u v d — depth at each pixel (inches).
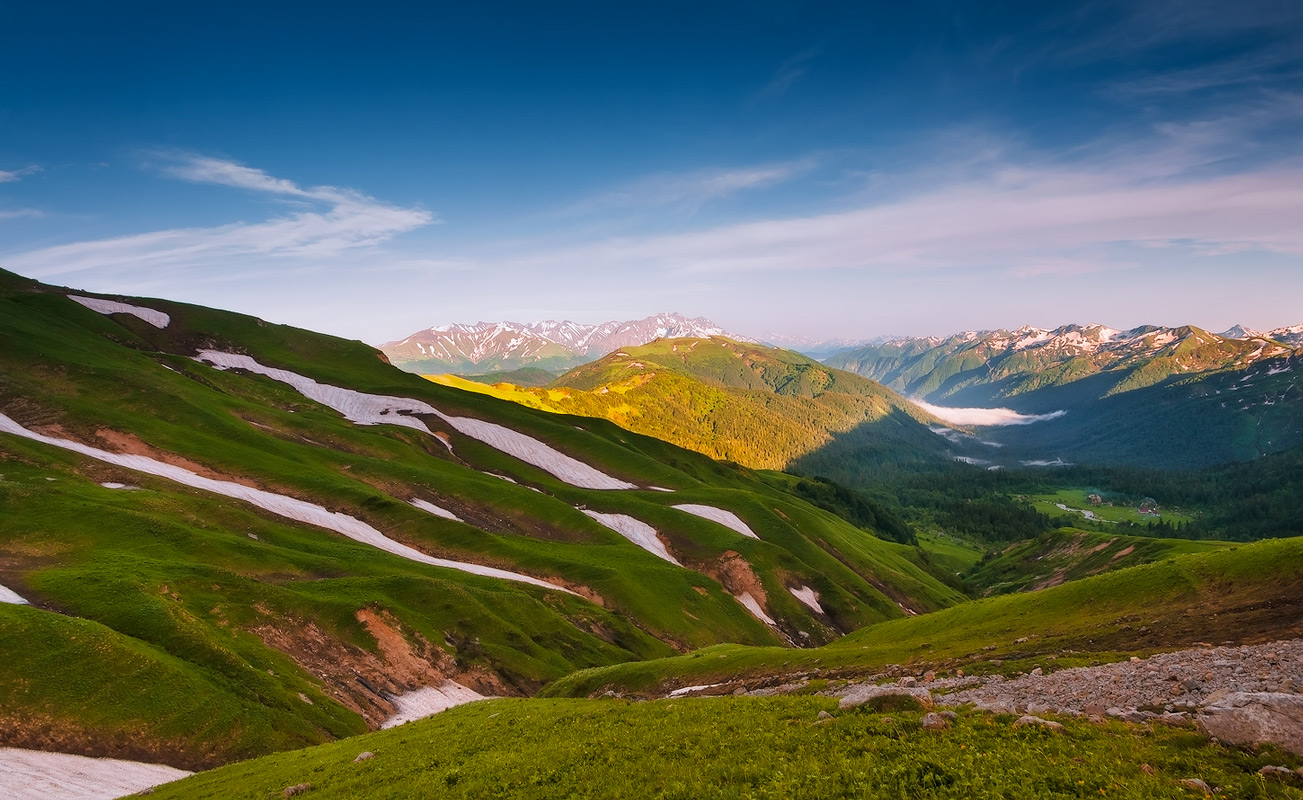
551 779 967.0
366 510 4800.7
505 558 4682.6
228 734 2111.2
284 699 2342.5
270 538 3873.0
